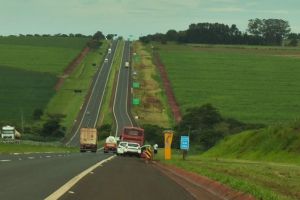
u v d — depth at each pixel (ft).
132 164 201.57
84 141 418.10
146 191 98.53
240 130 529.86
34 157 209.97
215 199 91.81
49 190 90.63
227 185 103.50
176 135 516.32
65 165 163.02
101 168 159.53
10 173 123.65
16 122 620.90
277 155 281.33
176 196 92.68
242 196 90.33
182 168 174.40
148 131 583.17
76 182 106.83
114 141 391.24
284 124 315.78
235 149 332.19
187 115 584.81
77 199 80.74
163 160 252.42
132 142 320.91
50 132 605.73
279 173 157.28
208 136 498.28
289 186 112.98
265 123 579.89
